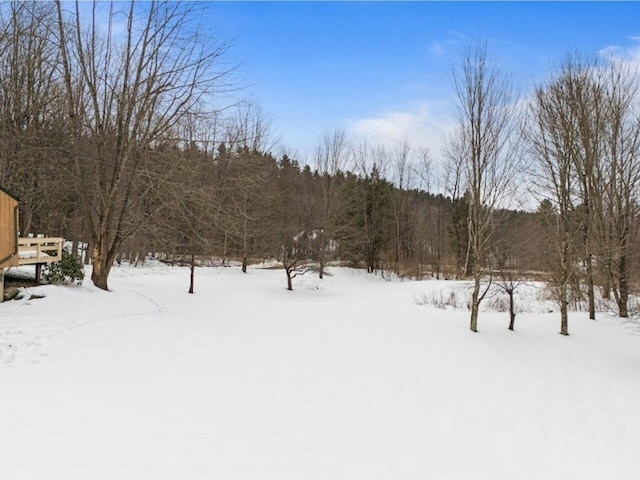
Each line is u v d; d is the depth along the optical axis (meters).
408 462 4.91
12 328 9.64
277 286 26.52
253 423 5.65
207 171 20.28
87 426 5.16
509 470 4.93
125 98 15.93
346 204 33.84
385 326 13.72
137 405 5.92
